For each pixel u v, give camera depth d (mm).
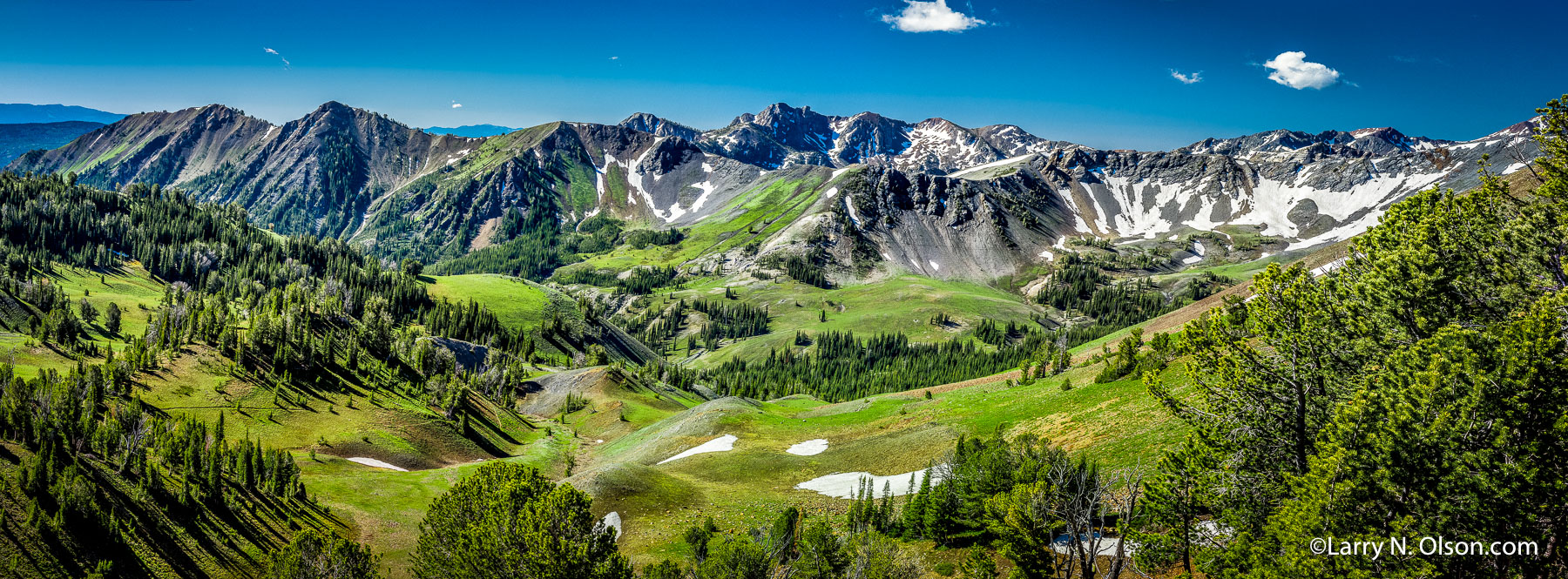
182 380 101688
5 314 158375
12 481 48406
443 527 40781
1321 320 32406
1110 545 39312
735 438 103375
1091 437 64125
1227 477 32125
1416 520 23219
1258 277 34594
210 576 52250
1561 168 29422
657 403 160625
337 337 142000
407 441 105438
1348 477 24766
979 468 49406
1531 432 22344
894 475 75625
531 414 155625
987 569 39562
